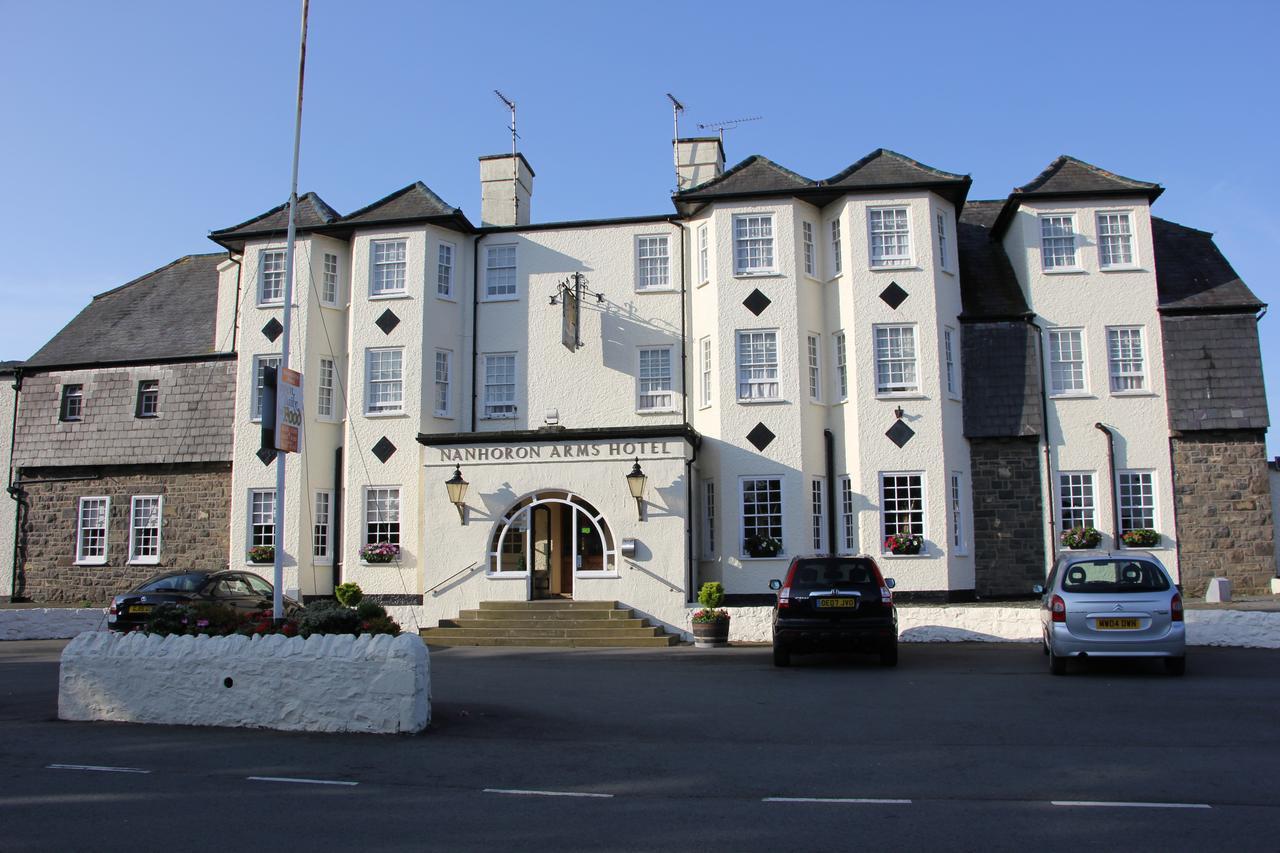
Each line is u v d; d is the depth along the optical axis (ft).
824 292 77.66
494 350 82.07
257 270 83.35
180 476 86.38
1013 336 76.38
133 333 93.04
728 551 72.95
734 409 74.49
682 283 79.97
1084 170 79.92
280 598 43.88
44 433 90.22
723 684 43.88
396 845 20.12
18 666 52.29
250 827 21.49
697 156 85.40
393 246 81.41
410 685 32.60
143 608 55.93
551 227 82.69
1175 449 74.49
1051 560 73.82
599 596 68.28
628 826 21.36
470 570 69.87
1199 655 52.24
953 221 78.23
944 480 71.97
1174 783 24.66
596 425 79.51
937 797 23.63
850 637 48.49
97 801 23.80
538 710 36.91
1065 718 34.01
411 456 78.07
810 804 23.12
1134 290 76.48
